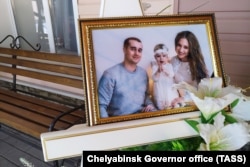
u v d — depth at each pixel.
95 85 0.57
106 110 0.57
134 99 0.59
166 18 0.64
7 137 1.85
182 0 1.03
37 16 2.15
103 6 0.70
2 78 2.48
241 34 0.95
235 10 0.92
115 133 0.55
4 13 2.28
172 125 0.58
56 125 1.24
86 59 0.57
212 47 0.67
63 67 1.56
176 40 0.64
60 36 2.05
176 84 0.60
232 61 1.00
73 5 1.81
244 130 0.51
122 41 0.60
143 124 0.56
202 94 0.56
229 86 0.59
